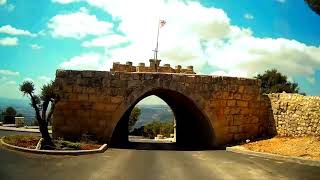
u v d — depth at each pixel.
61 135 25.34
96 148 22.28
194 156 21.45
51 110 21.55
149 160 18.91
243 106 28.06
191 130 35.34
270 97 28.67
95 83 25.69
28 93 21.09
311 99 25.70
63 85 25.50
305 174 15.37
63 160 17.45
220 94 27.38
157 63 32.69
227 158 20.59
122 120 33.25
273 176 14.73
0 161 15.93
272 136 27.88
